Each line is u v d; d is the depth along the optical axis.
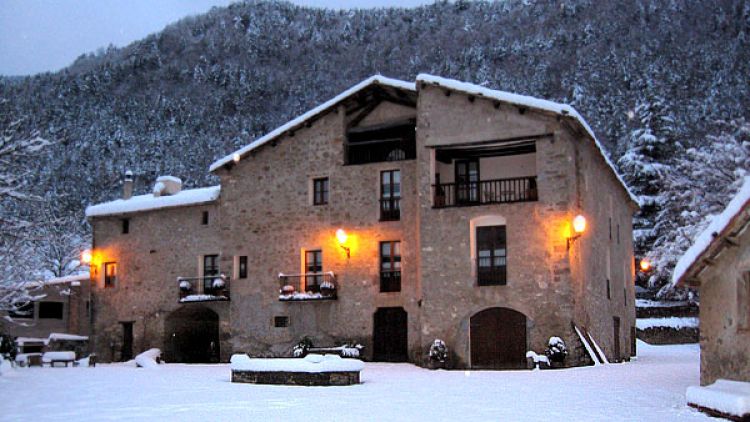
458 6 141.75
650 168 45.38
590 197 26.05
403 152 27.61
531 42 109.81
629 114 57.12
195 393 14.05
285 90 115.31
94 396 13.48
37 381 17.56
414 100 27.16
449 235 24.53
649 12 105.19
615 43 101.25
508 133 24.14
